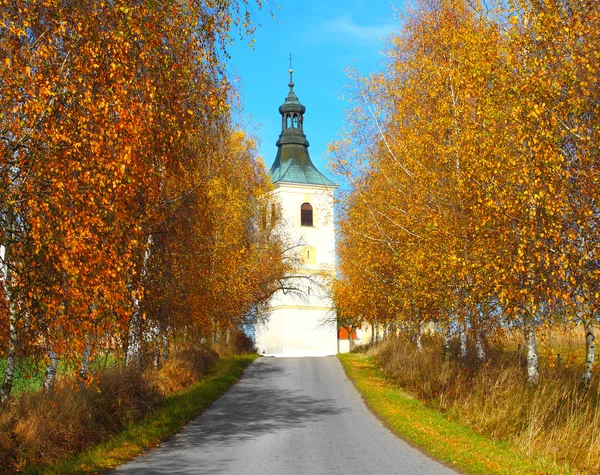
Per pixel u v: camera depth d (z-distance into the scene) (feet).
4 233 31.04
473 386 55.26
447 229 55.31
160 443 41.86
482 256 49.70
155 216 39.52
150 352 61.11
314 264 214.28
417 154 62.80
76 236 30.22
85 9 32.14
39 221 28.63
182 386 71.46
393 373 87.71
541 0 43.27
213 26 38.40
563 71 40.63
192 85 38.75
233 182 103.19
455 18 64.03
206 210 51.88
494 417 45.32
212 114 41.96
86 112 31.27
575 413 42.32
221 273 75.41
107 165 30.78
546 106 41.83
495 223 47.19
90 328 32.07
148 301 48.21
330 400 67.10
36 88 29.48
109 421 43.32
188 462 35.17
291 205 216.54
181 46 37.17
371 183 77.92
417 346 92.27
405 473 31.58
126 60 32.76
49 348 32.01
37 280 31.27
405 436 43.70
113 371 50.93
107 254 32.37
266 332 214.07
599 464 34.53
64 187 30.09
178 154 41.34
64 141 30.42
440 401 56.75
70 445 36.45
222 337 136.36
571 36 40.91
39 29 30.91
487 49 49.39
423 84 64.28
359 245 84.84
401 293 82.02
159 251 47.55
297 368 112.37
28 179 29.73
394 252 74.49
